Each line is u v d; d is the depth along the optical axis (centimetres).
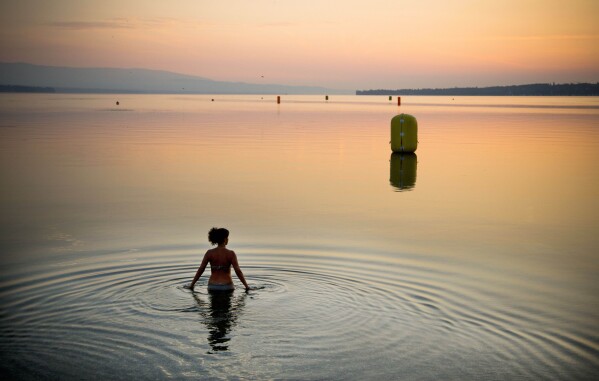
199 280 751
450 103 10712
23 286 725
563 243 976
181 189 1470
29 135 2916
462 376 500
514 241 988
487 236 1020
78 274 775
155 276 767
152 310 640
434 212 1219
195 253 884
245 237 991
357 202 1320
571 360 534
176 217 1148
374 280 762
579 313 654
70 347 546
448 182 1605
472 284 754
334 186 1528
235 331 584
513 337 583
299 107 7550
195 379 489
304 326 598
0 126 3544
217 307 649
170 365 512
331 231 1041
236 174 1722
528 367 519
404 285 743
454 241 981
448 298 696
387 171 1802
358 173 1761
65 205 1263
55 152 2211
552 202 1334
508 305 677
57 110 5872
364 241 971
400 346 557
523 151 2367
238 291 707
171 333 579
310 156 2156
